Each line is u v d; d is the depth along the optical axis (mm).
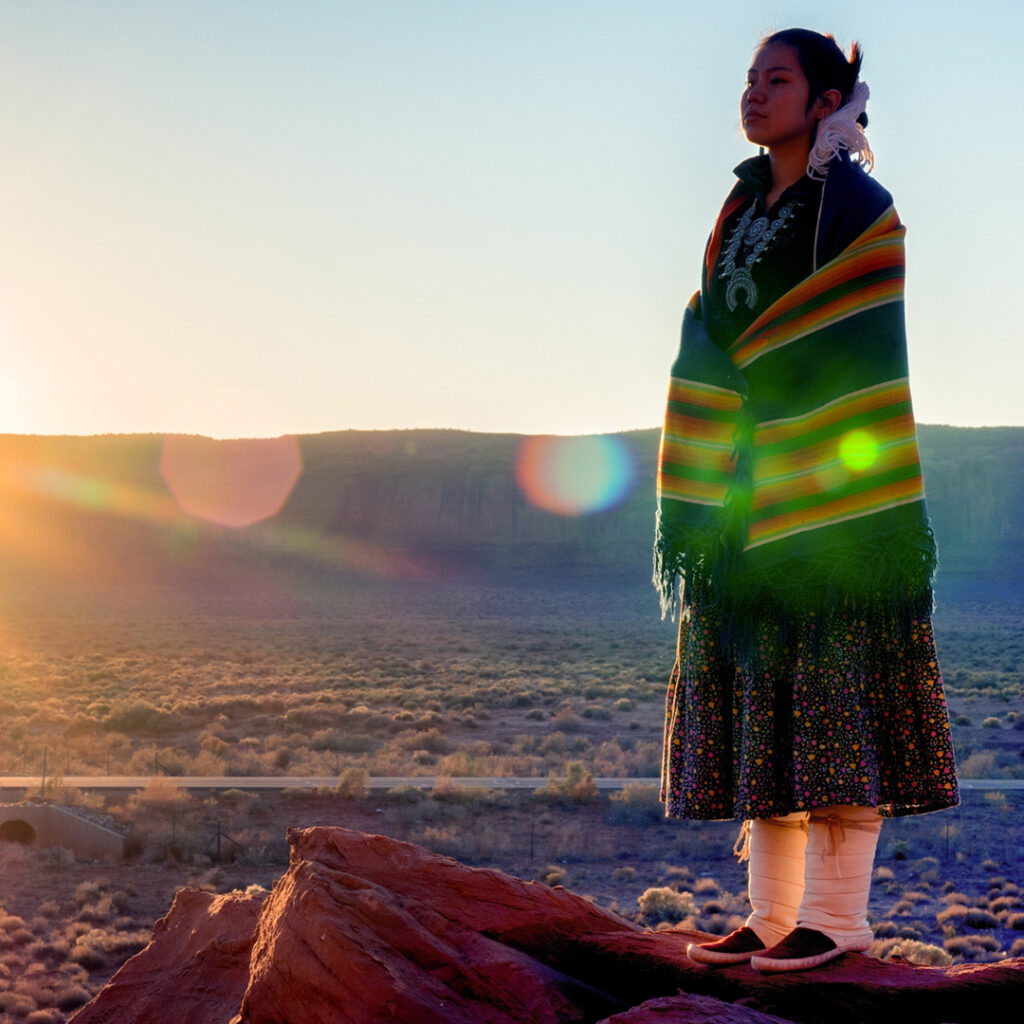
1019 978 2664
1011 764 47594
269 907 3467
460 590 182750
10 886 30969
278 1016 2961
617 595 177000
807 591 2812
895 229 2863
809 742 2791
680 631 3152
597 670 83500
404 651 99625
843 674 2793
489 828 35938
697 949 3004
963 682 73375
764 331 2912
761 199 3016
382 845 3715
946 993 2633
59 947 25500
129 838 34406
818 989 2695
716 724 2986
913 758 2809
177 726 57938
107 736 53562
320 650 100250
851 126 2920
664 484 2996
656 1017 2508
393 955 2990
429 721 58875
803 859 3033
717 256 3061
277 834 35969
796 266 2896
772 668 2865
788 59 2967
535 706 65500
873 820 2852
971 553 184500
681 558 2945
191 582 190375
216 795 40000
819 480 2824
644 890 30891
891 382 2809
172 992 3789
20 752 48875
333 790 40469
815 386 2852
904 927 27188
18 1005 21766
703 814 2963
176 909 4262
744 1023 2475
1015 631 114812
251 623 133250
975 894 30594
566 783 40969
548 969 3139
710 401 2951
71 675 77000
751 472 2920
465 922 3354
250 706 63594
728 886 31406
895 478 2787
